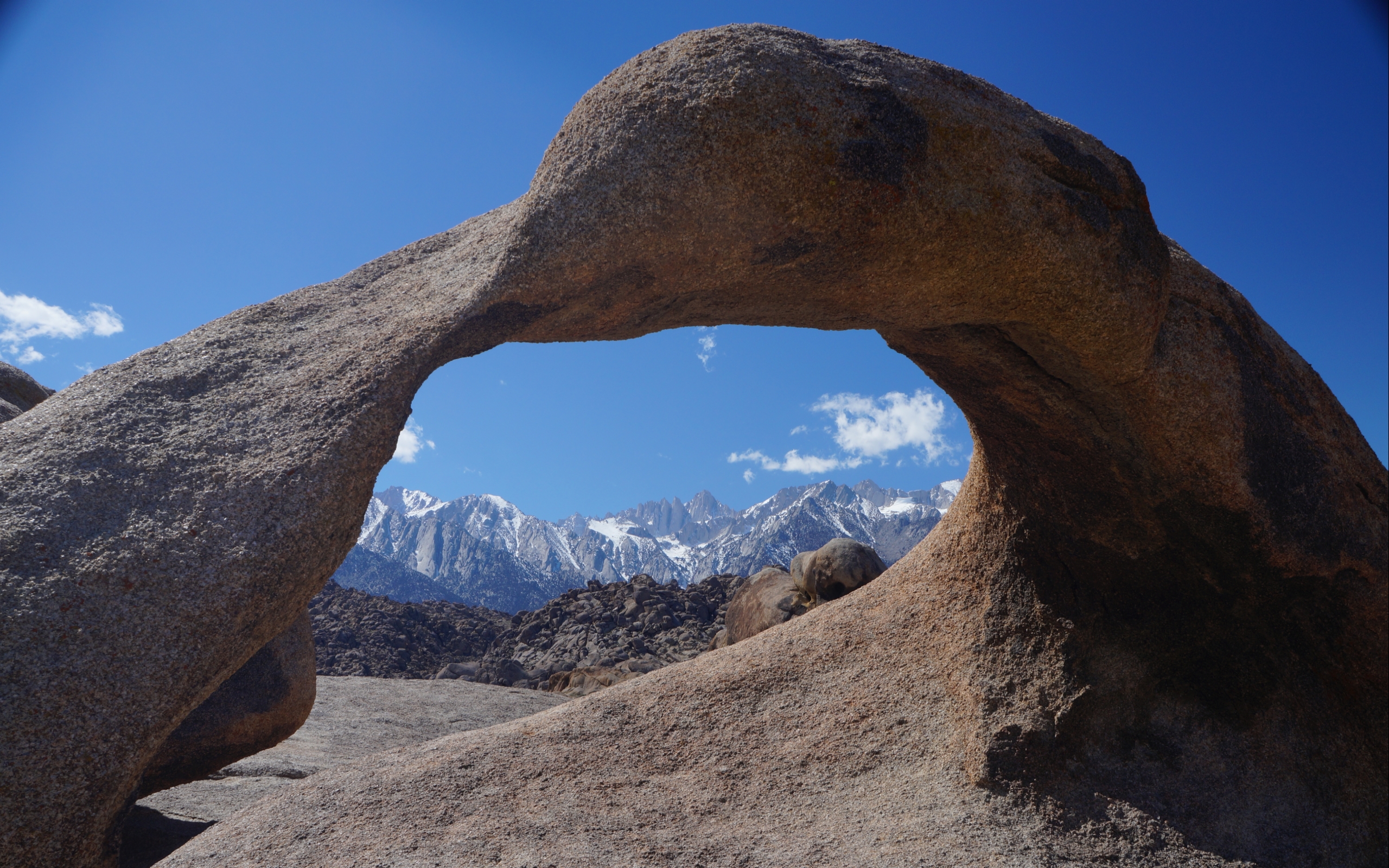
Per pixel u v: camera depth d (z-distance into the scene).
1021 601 4.12
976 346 3.65
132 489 2.51
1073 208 3.17
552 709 4.38
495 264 3.02
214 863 2.98
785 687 4.28
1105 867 3.19
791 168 2.79
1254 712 3.70
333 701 7.96
